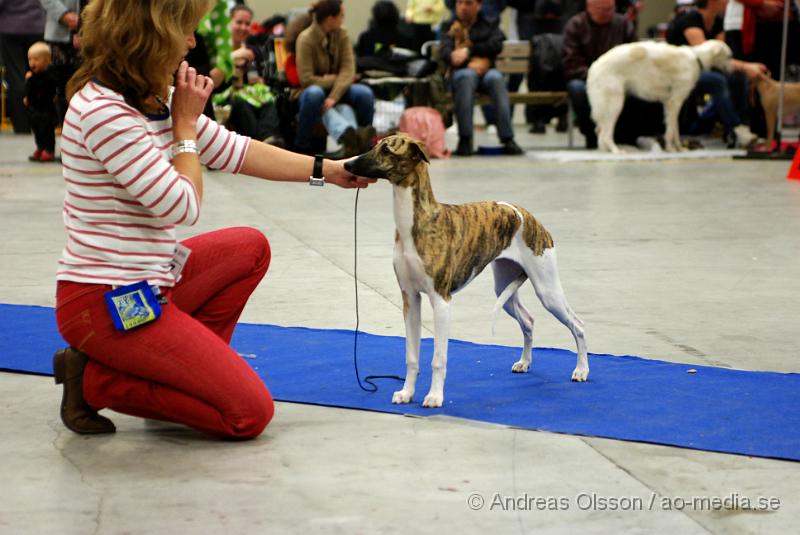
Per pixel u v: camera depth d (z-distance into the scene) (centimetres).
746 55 1296
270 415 327
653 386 384
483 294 552
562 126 1719
